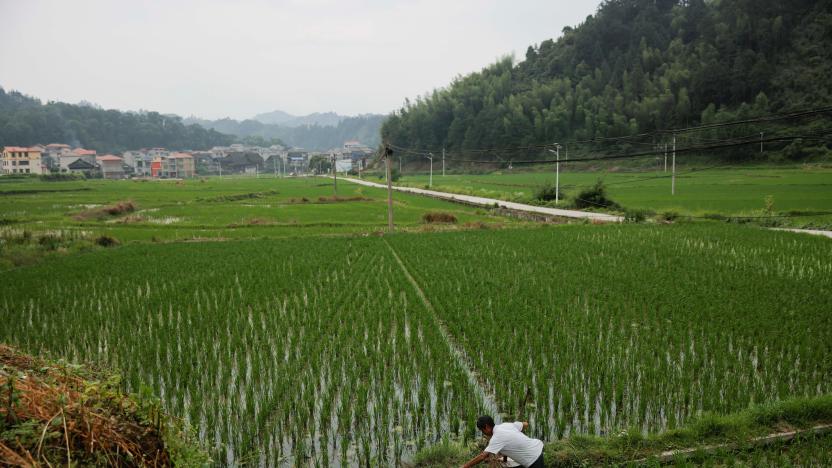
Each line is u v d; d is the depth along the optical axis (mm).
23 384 6105
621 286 18281
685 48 133125
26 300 17578
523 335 13555
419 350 12258
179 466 6207
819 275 19188
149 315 15906
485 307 16062
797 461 7859
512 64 173500
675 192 58906
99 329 14391
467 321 14484
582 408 9602
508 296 17234
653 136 96062
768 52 109625
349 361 12219
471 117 142500
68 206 52719
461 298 17078
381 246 29906
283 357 12531
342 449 8586
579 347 12586
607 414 9727
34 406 5871
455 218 43219
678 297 16531
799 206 42719
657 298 16672
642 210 42781
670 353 12359
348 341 13406
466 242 30203
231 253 27438
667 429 8898
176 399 10344
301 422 9578
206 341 13406
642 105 111500
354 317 15391
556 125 122500
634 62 136750
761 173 72562
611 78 134750
